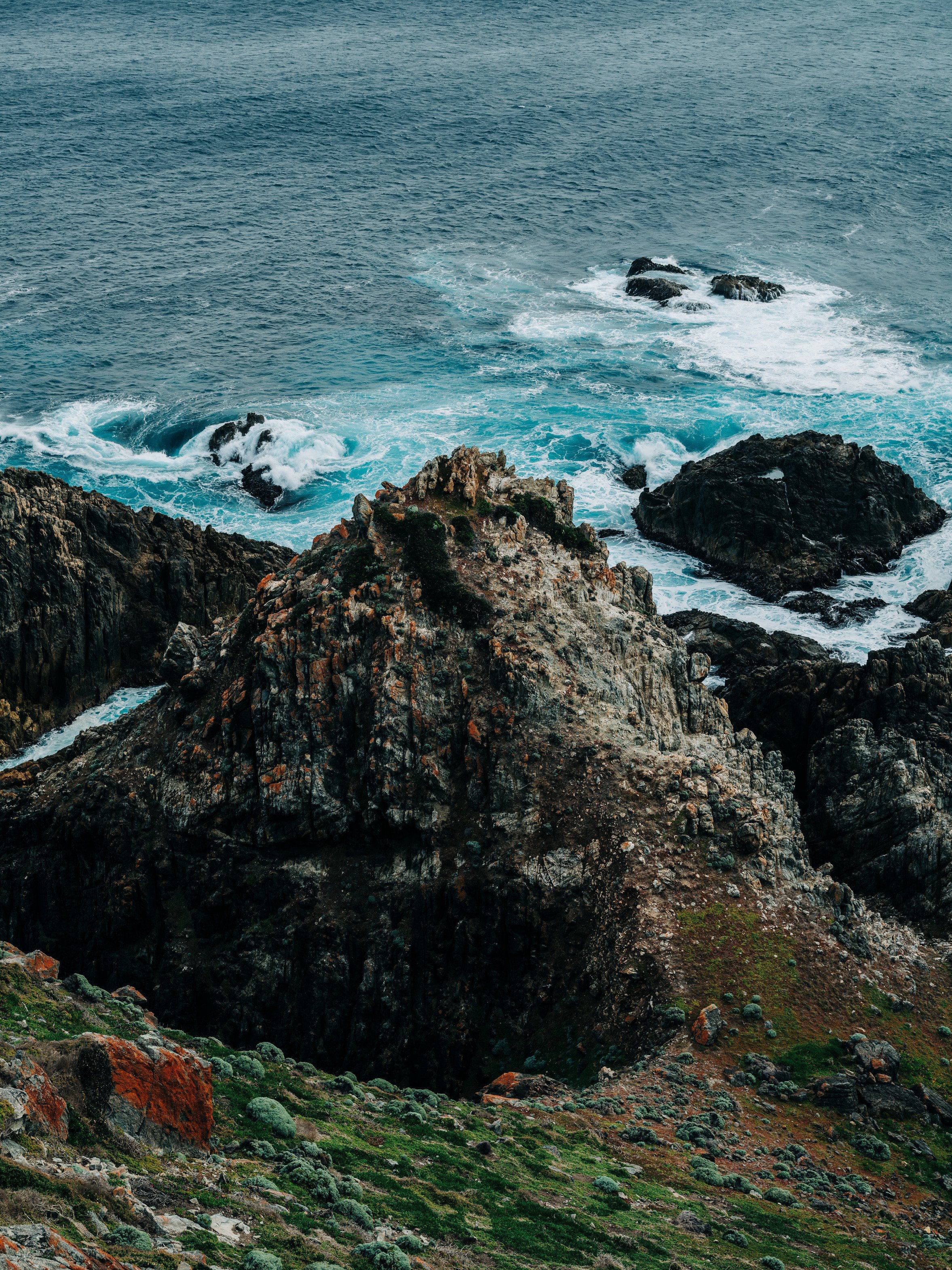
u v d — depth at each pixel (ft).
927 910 205.57
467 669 213.05
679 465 396.57
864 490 352.28
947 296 528.63
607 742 205.16
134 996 129.49
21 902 226.79
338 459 396.78
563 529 246.27
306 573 234.99
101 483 391.04
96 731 253.85
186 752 219.41
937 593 323.16
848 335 485.56
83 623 315.58
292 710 211.82
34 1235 62.80
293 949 197.26
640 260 560.20
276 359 474.49
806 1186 131.95
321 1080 125.90
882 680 256.52
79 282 554.87
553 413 423.64
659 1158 130.62
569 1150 126.52
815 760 237.25
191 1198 80.69
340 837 205.46
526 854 192.54
